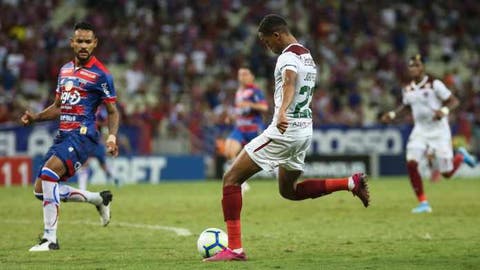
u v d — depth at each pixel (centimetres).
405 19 14412
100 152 7781
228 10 13775
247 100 6788
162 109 10875
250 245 3688
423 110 5575
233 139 6806
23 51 11625
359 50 13388
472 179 9725
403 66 13200
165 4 13175
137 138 9888
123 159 9519
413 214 5272
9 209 5919
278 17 3131
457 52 14250
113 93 3600
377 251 3416
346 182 3288
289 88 3003
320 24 13612
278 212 5497
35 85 11256
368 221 4838
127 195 7250
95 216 5291
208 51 12500
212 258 3084
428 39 14250
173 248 3591
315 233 4200
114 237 4075
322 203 6241
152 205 6147
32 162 9212
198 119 10600
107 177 9400
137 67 11744
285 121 2959
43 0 12800
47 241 3550
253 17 13588
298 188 3334
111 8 12962
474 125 11006
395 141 10550
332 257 3209
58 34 12050
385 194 7125
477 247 3528
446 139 5612
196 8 13300
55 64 11456
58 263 3070
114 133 3584
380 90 12606
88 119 3588
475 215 5169
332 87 12244
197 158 9962
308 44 13188
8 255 3344
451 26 14550
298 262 3039
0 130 9450
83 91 3566
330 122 11244
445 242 3731
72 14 13112
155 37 12594
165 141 10106
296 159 3181
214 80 11900
